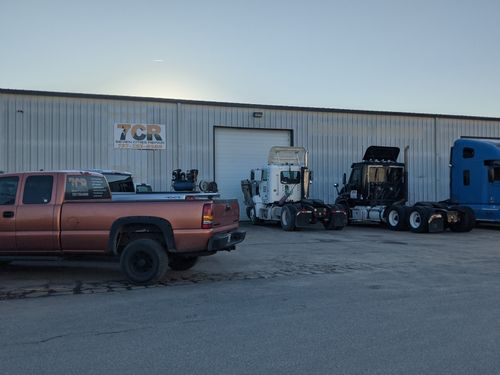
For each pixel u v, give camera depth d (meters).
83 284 9.09
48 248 9.08
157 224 8.81
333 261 11.77
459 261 11.83
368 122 27.50
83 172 9.65
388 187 22.67
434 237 17.92
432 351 5.28
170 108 23.84
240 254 13.04
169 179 23.70
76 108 22.41
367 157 23.17
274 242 16.02
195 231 8.77
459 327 6.16
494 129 30.22
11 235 9.10
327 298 7.81
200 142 24.31
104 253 9.01
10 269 10.80
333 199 26.64
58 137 22.12
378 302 7.51
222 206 9.44
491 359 5.05
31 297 8.05
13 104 21.62
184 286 8.84
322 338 5.76
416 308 7.12
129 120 23.17
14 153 21.58
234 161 25.11
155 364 4.98
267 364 4.95
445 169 29.05
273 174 21.78
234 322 6.46
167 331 6.10
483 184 21.23
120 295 8.16
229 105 24.81
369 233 19.42
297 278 9.58
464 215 19.98
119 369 4.86
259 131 25.64
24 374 4.75
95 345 5.59
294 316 6.73
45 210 9.03
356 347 5.43
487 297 7.85
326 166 26.58
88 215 8.95
